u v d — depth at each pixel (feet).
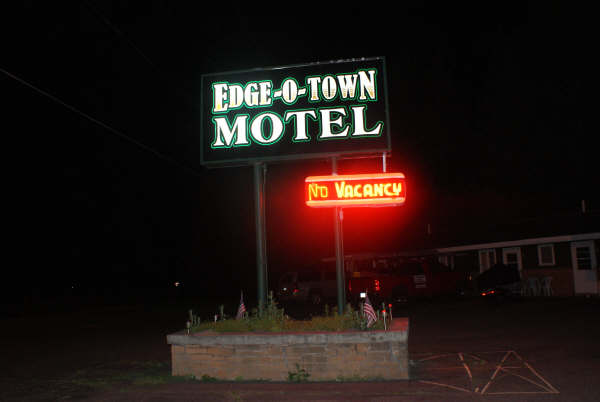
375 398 24.62
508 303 69.92
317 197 34.60
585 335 40.57
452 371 30.27
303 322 32.63
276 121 36.40
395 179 34.24
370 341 28.30
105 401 26.21
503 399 23.99
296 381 28.50
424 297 79.77
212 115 37.17
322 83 36.32
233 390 26.99
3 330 66.18
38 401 26.89
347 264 107.65
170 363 37.11
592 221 76.23
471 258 98.27
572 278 75.87
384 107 35.60
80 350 46.09
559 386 25.94
